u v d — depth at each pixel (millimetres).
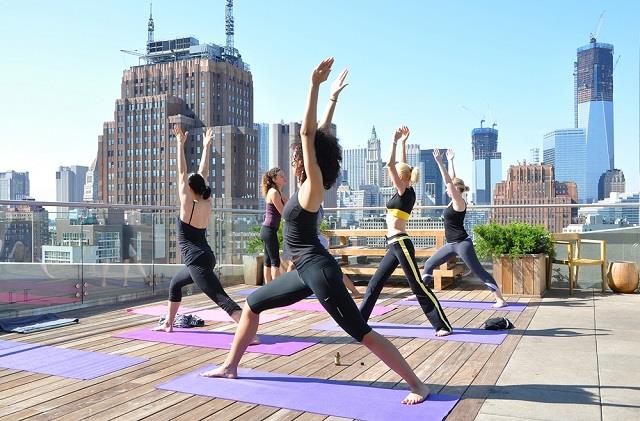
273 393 3418
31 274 6340
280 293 3574
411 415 3025
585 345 4668
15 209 6203
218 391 3461
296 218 3275
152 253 7883
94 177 199750
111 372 3898
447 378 3727
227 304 4805
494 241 7691
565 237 7980
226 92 143875
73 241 6809
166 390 3492
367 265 9109
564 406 3156
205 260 4863
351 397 3340
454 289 8297
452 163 6562
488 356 4316
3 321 5566
